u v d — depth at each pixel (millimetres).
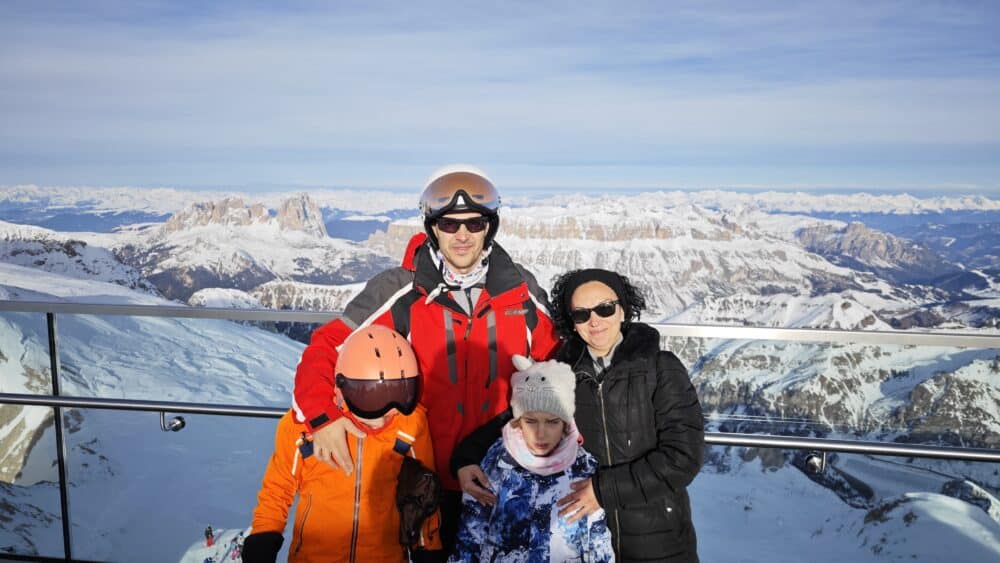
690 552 1801
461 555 1782
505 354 1988
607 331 1794
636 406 1750
